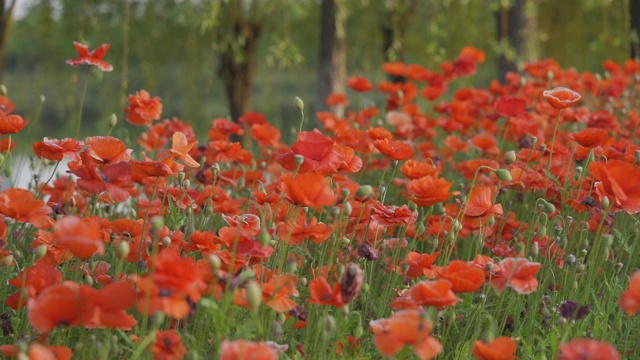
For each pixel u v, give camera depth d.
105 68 4.27
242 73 12.32
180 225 3.61
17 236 3.84
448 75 6.86
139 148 6.24
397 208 3.24
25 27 12.31
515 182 3.98
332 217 3.90
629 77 7.49
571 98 3.79
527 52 11.30
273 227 3.03
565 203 4.01
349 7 11.00
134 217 3.65
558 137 5.67
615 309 3.54
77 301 2.16
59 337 2.74
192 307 2.42
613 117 5.42
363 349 2.96
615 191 2.75
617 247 4.18
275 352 2.32
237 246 2.65
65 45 11.87
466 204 3.23
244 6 12.12
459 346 3.18
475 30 12.73
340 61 10.66
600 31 13.84
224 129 5.23
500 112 5.12
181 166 3.08
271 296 2.54
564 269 3.70
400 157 3.48
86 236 2.15
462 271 2.53
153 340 2.36
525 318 3.40
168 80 13.27
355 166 3.31
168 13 12.27
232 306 2.54
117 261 3.18
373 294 3.53
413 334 2.14
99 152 3.02
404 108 6.07
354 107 7.82
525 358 3.11
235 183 4.30
